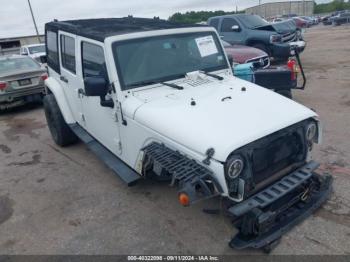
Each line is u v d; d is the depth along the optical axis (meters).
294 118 3.09
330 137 5.35
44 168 5.31
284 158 3.18
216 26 12.87
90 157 5.56
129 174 3.71
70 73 4.94
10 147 6.46
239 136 2.73
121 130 3.80
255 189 2.96
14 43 26.16
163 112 3.25
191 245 3.27
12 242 3.59
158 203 4.01
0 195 4.61
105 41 3.65
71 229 3.70
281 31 11.85
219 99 3.42
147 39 3.85
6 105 8.81
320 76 9.91
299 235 3.25
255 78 6.30
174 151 3.02
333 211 3.55
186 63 4.05
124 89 3.63
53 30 5.45
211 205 3.64
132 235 3.50
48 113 6.03
